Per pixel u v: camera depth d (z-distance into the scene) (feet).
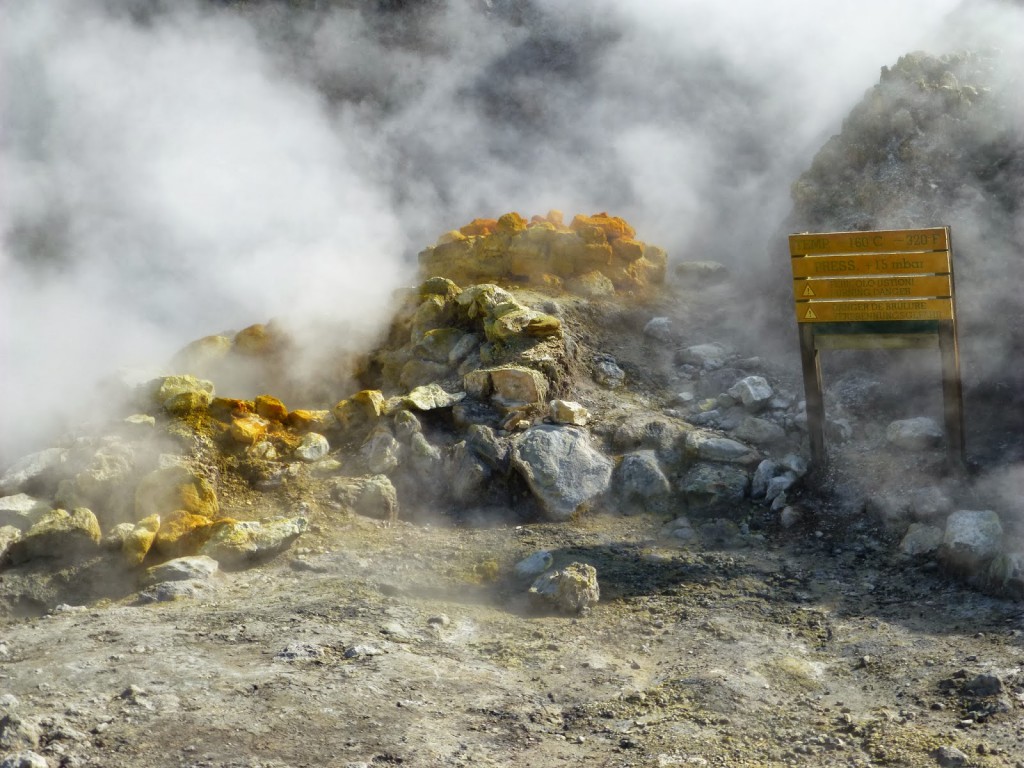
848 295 20.99
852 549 20.07
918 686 14.73
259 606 17.81
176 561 19.33
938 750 12.68
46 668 15.16
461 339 25.79
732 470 22.30
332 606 17.72
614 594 18.63
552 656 16.21
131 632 16.61
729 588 18.74
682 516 21.71
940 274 20.12
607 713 14.34
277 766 12.66
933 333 20.43
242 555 19.83
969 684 14.37
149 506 20.86
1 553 19.49
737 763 12.86
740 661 15.84
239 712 13.84
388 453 22.66
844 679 15.28
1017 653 15.33
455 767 12.78
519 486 22.31
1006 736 13.03
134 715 13.71
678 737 13.60
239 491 21.95
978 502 19.90
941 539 19.24
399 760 12.88
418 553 20.29
